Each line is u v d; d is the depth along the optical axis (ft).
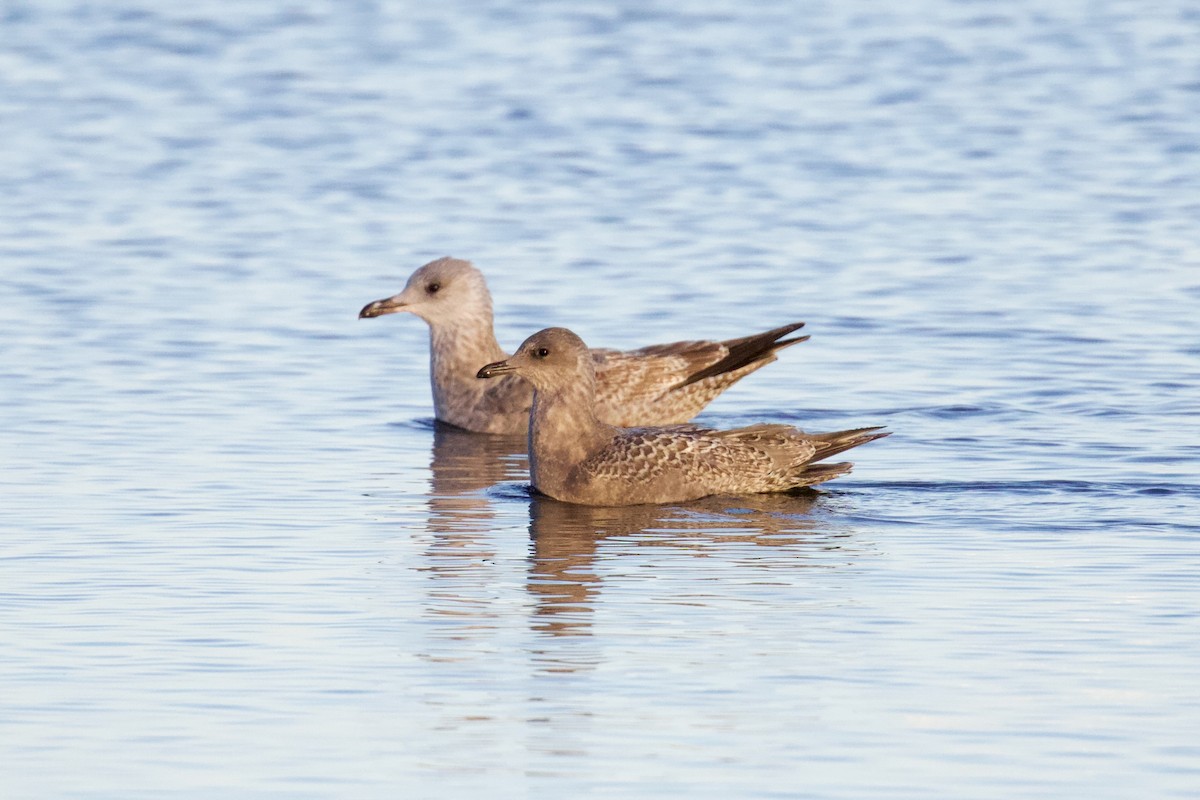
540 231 86.22
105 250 81.92
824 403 61.05
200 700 34.96
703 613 40.19
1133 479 51.26
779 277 77.92
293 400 61.87
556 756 32.50
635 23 140.97
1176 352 65.72
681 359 61.21
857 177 97.86
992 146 105.09
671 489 50.98
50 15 142.10
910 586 42.01
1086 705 34.68
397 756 32.50
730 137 107.24
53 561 43.55
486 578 42.96
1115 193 93.50
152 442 55.67
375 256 81.61
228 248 82.84
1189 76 124.06
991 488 50.85
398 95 118.11
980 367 64.64
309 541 46.01
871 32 139.13
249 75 123.54
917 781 31.48
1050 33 139.44
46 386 61.62
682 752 32.63
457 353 61.57
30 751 32.63
